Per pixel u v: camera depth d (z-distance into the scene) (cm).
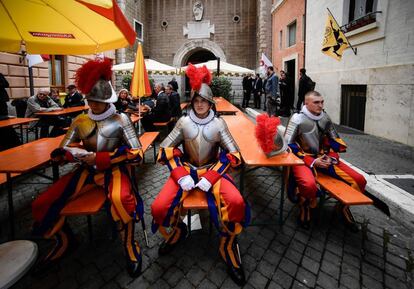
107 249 270
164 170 512
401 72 632
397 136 649
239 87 2100
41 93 714
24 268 161
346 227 305
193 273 236
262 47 1833
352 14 855
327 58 982
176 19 2161
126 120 257
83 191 257
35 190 418
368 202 245
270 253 262
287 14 1468
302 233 296
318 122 307
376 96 717
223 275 234
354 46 814
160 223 228
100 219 331
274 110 1098
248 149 323
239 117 602
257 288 220
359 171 445
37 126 692
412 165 477
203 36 2134
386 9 673
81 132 251
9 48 344
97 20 316
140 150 253
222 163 242
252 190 416
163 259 254
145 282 227
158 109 737
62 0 292
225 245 233
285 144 294
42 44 354
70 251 258
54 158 246
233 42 2117
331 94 952
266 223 313
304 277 231
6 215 338
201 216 335
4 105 605
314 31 1082
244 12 2092
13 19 320
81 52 359
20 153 310
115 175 246
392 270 240
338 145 306
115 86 1827
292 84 1159
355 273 236
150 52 2220
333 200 373
